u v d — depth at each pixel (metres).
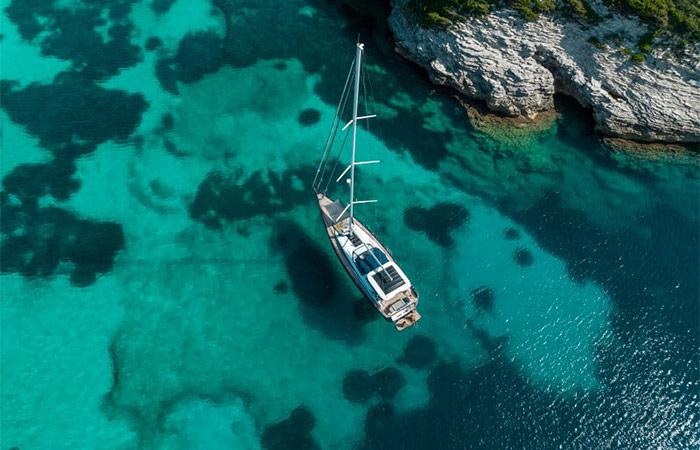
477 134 48.09
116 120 46.69
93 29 52.34
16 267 39.16
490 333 38.25
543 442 34.03
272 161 45.53
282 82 50.16
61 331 37.00
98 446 33.03
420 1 50.34
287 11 55.16
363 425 34.38
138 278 39.31
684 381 36.34
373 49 53.00
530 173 46.25
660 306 39.56
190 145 45.91
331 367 36.41
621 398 35.66
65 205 42.19
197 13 54.44
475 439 34.03
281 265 40.38
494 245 42.31
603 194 45.22
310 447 33.53
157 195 43.16
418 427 34.41
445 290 40.00
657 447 33.84
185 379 35.56
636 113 46.97
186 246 40.91
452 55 48.94
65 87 48.25
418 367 36.62
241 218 42.44
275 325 37.84
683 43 44.94
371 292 36.28
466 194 44.91
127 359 36.12
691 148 47.81
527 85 47.84
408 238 42.22
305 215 42.88
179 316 37.91
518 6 46.62
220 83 49.69
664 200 45.03
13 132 45.31
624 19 45.25
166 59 50.81
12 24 51.84
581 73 48.25
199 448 33.19
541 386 36.09
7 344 36.28
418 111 49.19
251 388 35.47
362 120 48.28
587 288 40.38
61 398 34.62
